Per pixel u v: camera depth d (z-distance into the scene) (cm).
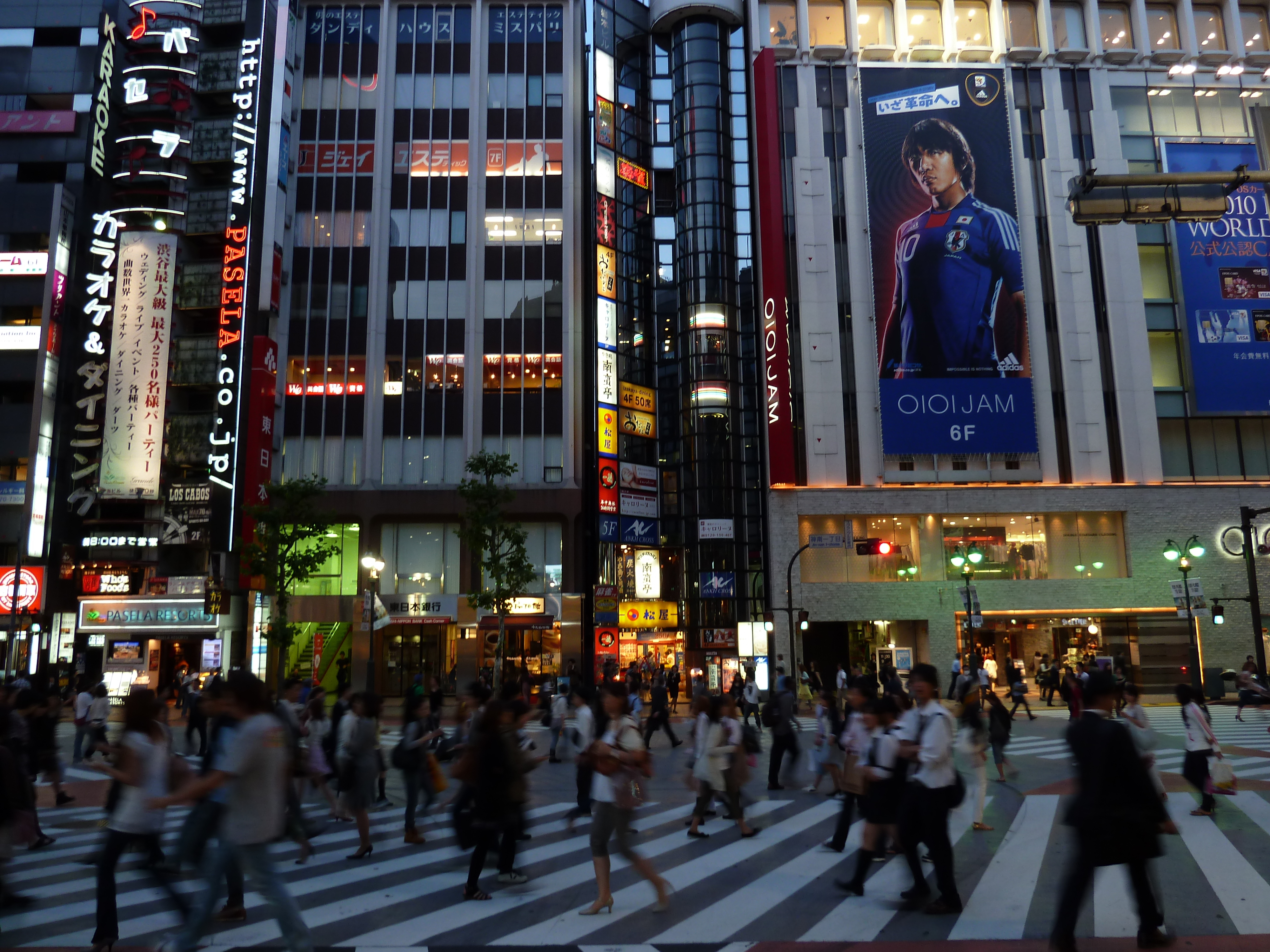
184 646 3994
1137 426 4066
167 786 703
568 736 1998
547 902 817
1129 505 4003
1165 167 4241
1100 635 3944
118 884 919
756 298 4459
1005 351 4038
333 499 4053
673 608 4225
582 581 4100
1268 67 4350
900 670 3947
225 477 3844
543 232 4375
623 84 4581
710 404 4309
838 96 4300
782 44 4347
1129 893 804
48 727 1433
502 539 3938
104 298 4047
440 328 4262
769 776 1508
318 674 4088
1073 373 4100
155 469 3897
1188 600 3291
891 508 3994
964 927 717
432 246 4338
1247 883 839
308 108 4416
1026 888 834
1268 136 4300
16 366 4047
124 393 3947
